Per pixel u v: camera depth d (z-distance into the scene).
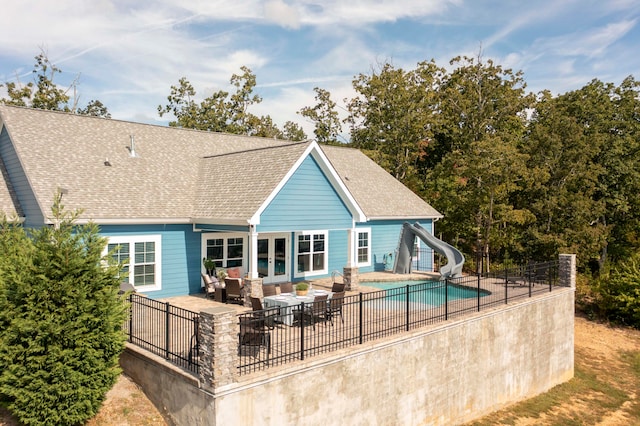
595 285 32.41
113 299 10.48
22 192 18.38
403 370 12.67
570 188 36.19
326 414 10.72
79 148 19.78
